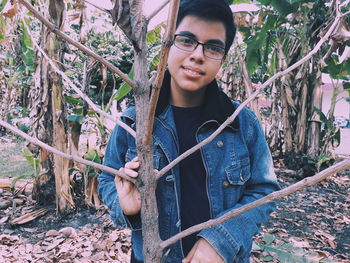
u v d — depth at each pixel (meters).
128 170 0.64
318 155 5.11
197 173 0.98
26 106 6.22
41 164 3.47
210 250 0.79
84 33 1.30
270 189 0.98
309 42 4.92
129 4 0.56
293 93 5.31
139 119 0.62
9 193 3.89
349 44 4.21
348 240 2.85
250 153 1.02
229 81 5.54
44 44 3.03
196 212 0.97
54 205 3.52
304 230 3.06
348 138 9.01
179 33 0.80
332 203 3.83
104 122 3.44
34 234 2.97
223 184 0.96
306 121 5.12
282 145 6.18
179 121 1.00
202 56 0.79
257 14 4.86
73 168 3.36
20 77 5.69
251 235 0.86
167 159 0.96
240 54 4.86
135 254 1.02
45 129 3.26
